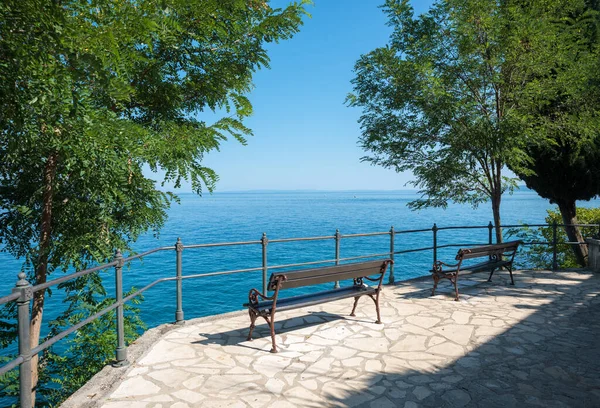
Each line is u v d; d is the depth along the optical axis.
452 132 9.12
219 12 5.09
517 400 3.68
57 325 6.29
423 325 5.86
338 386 3.94
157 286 18.52
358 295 5.75
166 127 5.30
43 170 5.66
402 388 3.91
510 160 9.16
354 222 54.19
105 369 4.26
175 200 6.11
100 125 4.08
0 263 25.67
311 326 5.82
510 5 9.12
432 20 9.36
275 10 5.39
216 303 15.74
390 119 9.53
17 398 5.98
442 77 9.21
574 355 4.75
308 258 25.48
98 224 5.85
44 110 3.84
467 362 4.55
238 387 3.90
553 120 10.16
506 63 9.02
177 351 4.83
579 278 9.28
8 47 2.97
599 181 11.48
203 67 6.13
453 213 77.50
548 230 13.64
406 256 25.64
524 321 6.07
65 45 2.92
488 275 9.72
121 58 3.58
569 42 9.73
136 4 3.61
